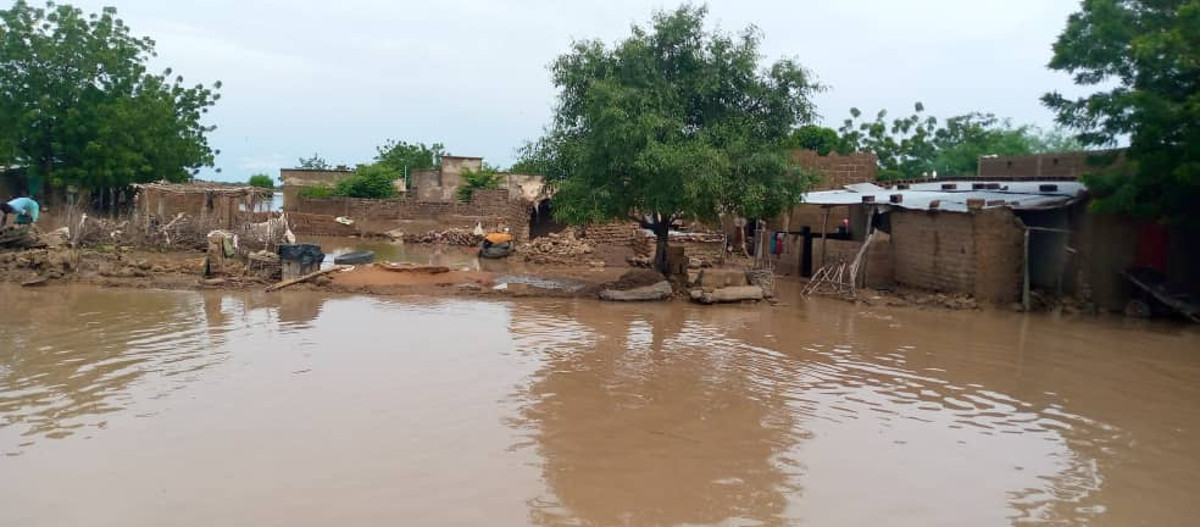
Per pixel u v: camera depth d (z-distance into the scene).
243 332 13.88
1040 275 21.20
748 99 21.03
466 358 12.27
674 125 19.27
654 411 9.73
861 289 22.72
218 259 20.42
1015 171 28.05
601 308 18.44
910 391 11.17
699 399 10.36
